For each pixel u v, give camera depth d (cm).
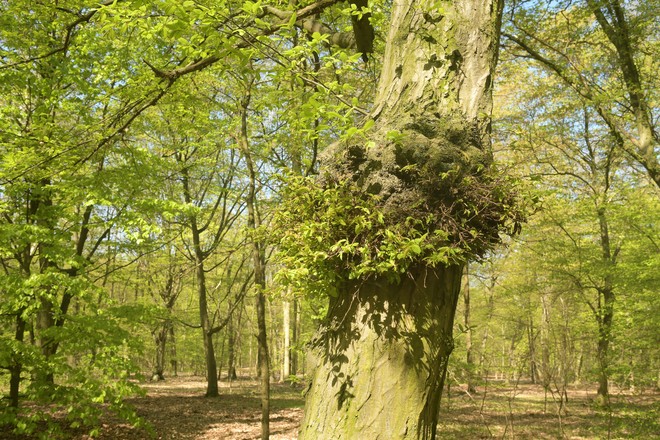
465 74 211
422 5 217
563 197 1117
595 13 786
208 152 1095
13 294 635
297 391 1850
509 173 210
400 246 184
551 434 919
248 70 248
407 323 193
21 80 714
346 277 206
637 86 764
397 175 198
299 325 2323
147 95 348
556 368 734
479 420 1088
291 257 206
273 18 334
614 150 1033
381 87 225
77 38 674
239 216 1442
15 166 536
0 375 702
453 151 196
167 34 234
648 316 1112
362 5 277
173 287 1916
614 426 982
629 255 1256
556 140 1053
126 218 743
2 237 628
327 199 198
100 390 634
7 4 741
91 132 456
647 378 1019
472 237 197
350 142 205
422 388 189
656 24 806
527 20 849
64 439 731
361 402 188
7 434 685
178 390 1797
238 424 1013
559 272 1172
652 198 1164
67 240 747
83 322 663
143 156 743
